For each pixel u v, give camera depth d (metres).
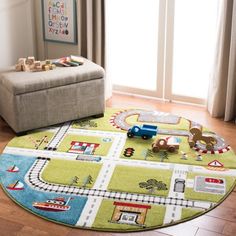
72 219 2.72
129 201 2.88
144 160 3.34
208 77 4.19
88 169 3.23
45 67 3.79
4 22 4.32
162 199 2.89
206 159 3.35
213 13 4.00
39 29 4.71
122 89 4.60
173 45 4.20
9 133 3.79
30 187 3.04
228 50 3.82
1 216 2.77
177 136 3.69
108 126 3.88
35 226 2.68
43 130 3.81
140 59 4.43
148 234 2.61
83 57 4.43
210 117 4.07
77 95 3.84
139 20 4.28
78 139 3.66
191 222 2.70
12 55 4.52
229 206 2.84
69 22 4.48
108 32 4.25
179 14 4.10
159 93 4.45
